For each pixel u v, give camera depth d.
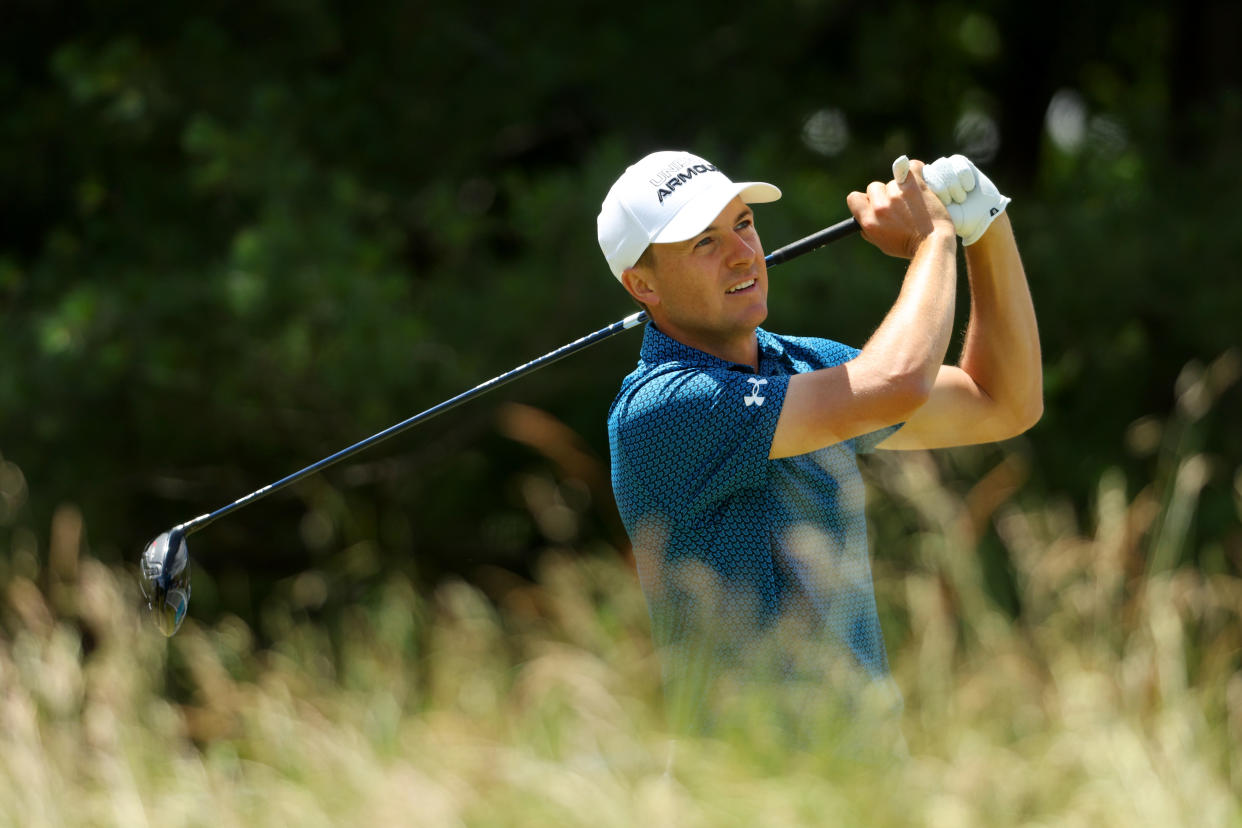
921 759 10.12
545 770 10.11
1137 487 25.86
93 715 13.92
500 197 29.03
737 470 9.49
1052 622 14.49
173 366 24.16
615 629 13.53
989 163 37.38
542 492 26.78
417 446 26.91
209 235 26.95
